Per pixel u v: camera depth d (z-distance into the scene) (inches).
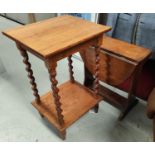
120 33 67.3
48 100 56.7
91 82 68.6
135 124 57.8
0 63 79.5
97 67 51.1
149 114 39.2
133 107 63.2
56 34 41.0
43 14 109.1
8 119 59.4
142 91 63.9
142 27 60.9
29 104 64.9
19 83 75.0
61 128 48.6
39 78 77.7
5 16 143.2
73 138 53.6
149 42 61.4
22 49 43.1
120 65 51.5
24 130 55.9
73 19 49.5
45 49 34.9
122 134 54.7
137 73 52.3
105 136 54.2
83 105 55.1
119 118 58.6
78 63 86.9
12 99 67.0
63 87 61.8
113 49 52.6
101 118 59.8
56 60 37.5
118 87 61.4
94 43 45.0
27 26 45.3
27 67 47.4
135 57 48.8
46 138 53.6
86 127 56.9
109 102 63.9
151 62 66.6
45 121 58.7
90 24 46.3
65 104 55.4
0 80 76.8
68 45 36.4
